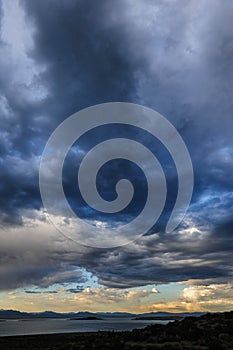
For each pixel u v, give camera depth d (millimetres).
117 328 104188
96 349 35125
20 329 102875
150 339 37875
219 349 31375
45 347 41906
